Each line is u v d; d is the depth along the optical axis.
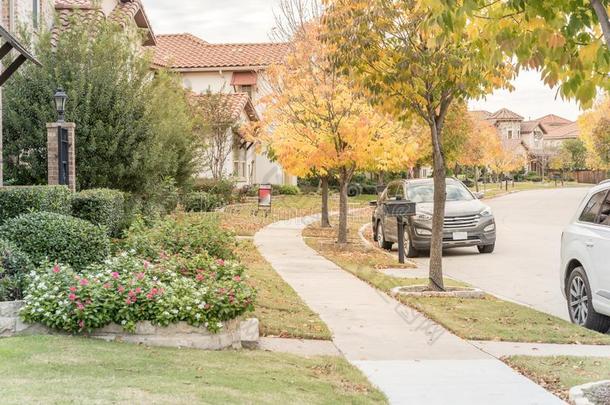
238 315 8.41
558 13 6.88
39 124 18.75
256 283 12.64
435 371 7.71
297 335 9.19
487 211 19.56
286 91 20.45
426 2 7.18
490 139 66.00
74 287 8.04
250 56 46.28
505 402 6.63
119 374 6.34
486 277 15.51
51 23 23.47
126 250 12.16
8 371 6.12
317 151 20.03
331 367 7.70
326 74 19.67
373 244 22.64
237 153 39.38
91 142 18.70
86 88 19.23
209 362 7.26
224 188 33.41
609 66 7.02
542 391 6.99
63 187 13.91
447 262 18.09
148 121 20.16
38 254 10.59
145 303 7.98
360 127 19.47
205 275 9.48
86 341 7.61
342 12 12.30
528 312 10.95
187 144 26.33
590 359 8.12
